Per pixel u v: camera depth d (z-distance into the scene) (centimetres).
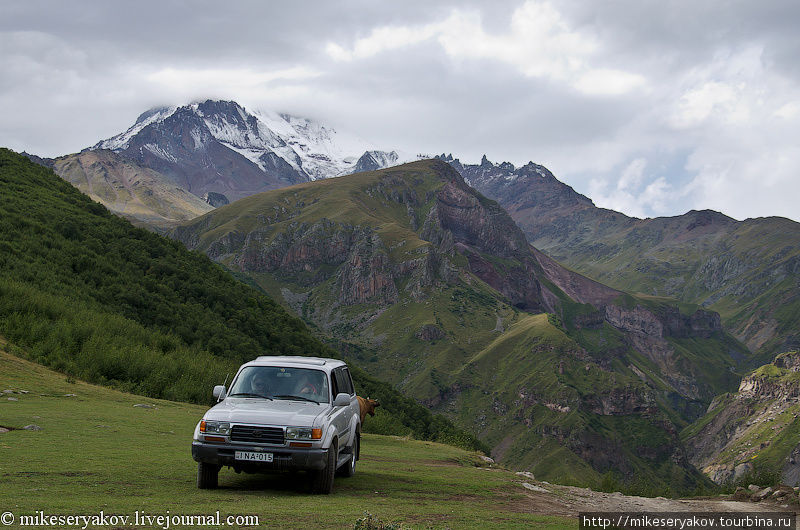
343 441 1294
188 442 1833
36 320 3675
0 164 7606
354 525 885
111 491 1047
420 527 938
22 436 1588
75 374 3212
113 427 1941
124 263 6019
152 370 3597
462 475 1758
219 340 5309
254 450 1098
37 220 5850
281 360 1335
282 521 895
